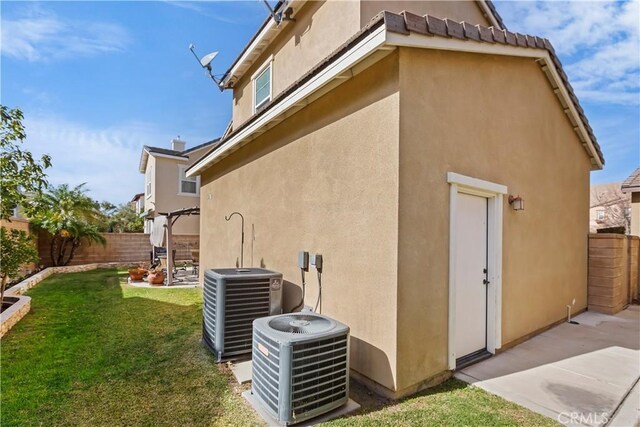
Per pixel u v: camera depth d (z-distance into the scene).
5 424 2.88
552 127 6.06
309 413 2.92
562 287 6.23
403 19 3.29
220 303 4.29
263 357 3.14
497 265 4.63
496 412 3.06
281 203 5.57
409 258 3.43
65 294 8.39
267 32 7.68
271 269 5.79
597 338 5.25
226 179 8.20
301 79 4.39
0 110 5.57
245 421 2.95
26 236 6.67
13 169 5.73
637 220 9.63
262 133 6.27
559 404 3.22
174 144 18.00
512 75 5.07
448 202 3.89
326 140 4.47
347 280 3.99
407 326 3.40
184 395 3.41
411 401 3.28
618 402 3.26
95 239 14.49
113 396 3.38
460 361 4.20
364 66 3.76
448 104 3.96
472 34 3.94
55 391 3.47
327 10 6.06
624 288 7.62
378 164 3.61
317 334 3.02
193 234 17.00
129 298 7.95
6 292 7.61
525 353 4.61
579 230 6.91
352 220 3.96
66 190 14.96
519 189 5.12
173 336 5.18
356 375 3.80
